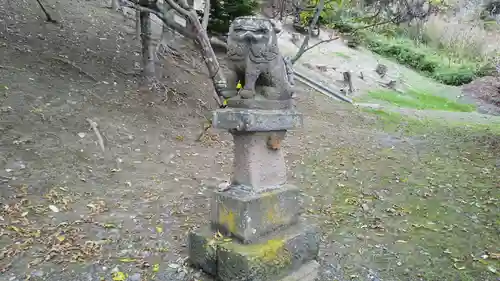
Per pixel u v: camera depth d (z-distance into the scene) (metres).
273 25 2.93
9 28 8.44
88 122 6.04
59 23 9.76
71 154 5.20
